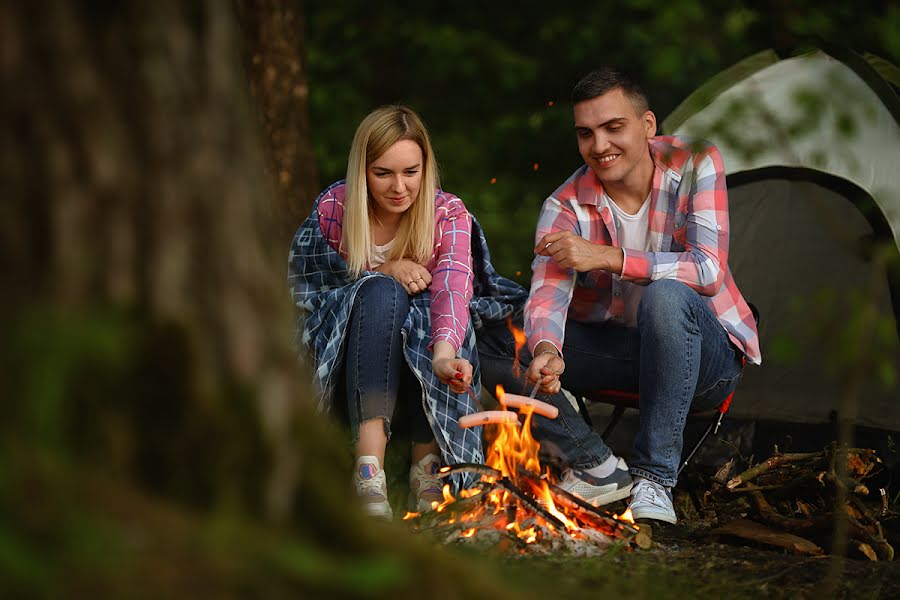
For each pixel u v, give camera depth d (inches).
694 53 490.9
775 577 143.9
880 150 238.4
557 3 562.6
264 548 72.3
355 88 562.9
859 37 330.3
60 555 66.3
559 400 193.0
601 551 158.1
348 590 72.4
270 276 82.2
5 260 72.3
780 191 247.3
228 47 80.7
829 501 187.0
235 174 79.7
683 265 188.1
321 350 185.3
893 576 146.5
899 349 232.8
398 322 183.5
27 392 70.4
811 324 146.5
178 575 68.1
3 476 67.7
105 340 70.9
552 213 206.5
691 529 185.0
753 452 240.4
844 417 145.6
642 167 199.2
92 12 74.4
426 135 194.9
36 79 73.0
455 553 142.3
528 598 83.9
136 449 73.8
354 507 81.5
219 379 76.2
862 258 240.8
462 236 198.8
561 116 547.8
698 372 187.9
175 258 75.2
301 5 296.0
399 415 203.5
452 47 546.0
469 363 180.9
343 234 198.7
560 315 197.2
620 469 194.4
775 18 351.3
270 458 76.9
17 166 72.7
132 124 74.9
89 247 73.5
